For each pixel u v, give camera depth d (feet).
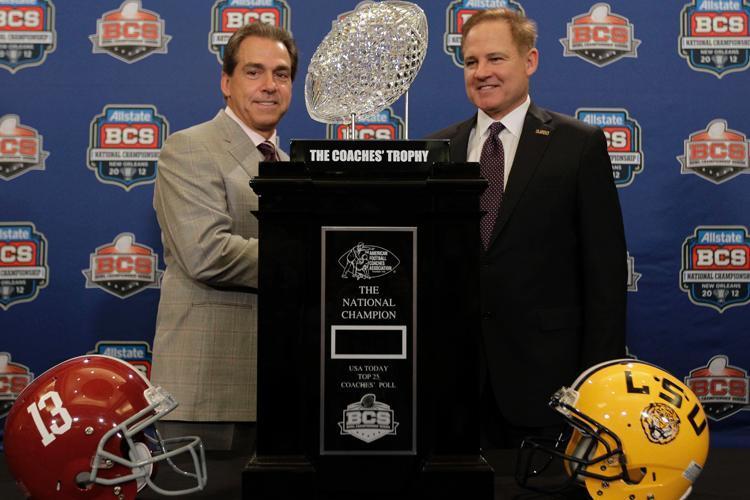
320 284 3.30
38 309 8.52
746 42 8.53
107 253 8.54
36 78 8.46
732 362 8.61
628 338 8.63
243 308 5.98
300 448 3.24
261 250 3.27
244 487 3.18
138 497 3.36
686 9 8.52
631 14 8.52
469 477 3.21
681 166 8.59
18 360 8.51
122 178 8.54
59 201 8.52
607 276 5.84
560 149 6.12
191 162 5.88
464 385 3.27
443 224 3.29
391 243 3.32
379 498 3.27
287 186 3.26
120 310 8.55
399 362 3.29
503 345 5.88
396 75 3.99
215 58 8.50
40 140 8.48
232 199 5.90
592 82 8.54
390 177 3.34
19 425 3.31
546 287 5.97
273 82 6.20
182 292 6.01
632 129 8.55
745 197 8.59
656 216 8.61
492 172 6.21
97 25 8.46
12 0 8.42
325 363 3.28
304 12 8.43
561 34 8.51
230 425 5.98
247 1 8.45
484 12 6.36
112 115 8.50
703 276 8.61
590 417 3.40
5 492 3.62
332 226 3.32
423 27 4.07
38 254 8.52
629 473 3.35
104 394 3.34
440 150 3.36
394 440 3.27
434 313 3.29
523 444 3.61
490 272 5.94
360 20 4.01
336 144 3.35
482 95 6.23
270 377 3.25
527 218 5.97
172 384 5.89
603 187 6.07
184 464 4.00
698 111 8.55
